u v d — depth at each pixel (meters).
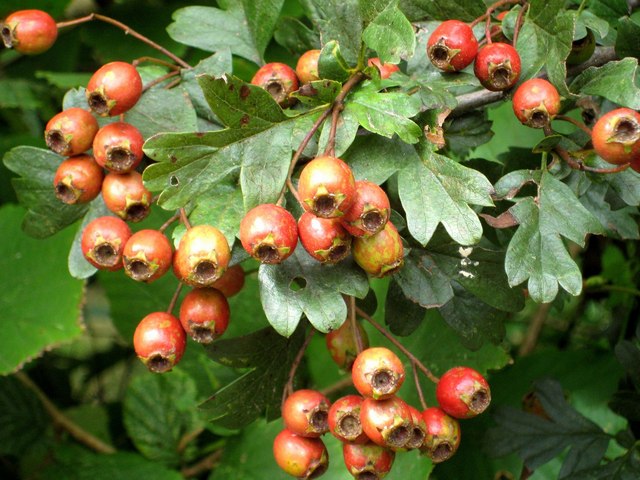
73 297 0.37
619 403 0.29
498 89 0.25
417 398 0.31
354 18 0.25
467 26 0.25
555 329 0.40
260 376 0.26
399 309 0.26
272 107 0.24
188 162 0.24
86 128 0.25
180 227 0.24
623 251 0.35
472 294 0.26
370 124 0.24
